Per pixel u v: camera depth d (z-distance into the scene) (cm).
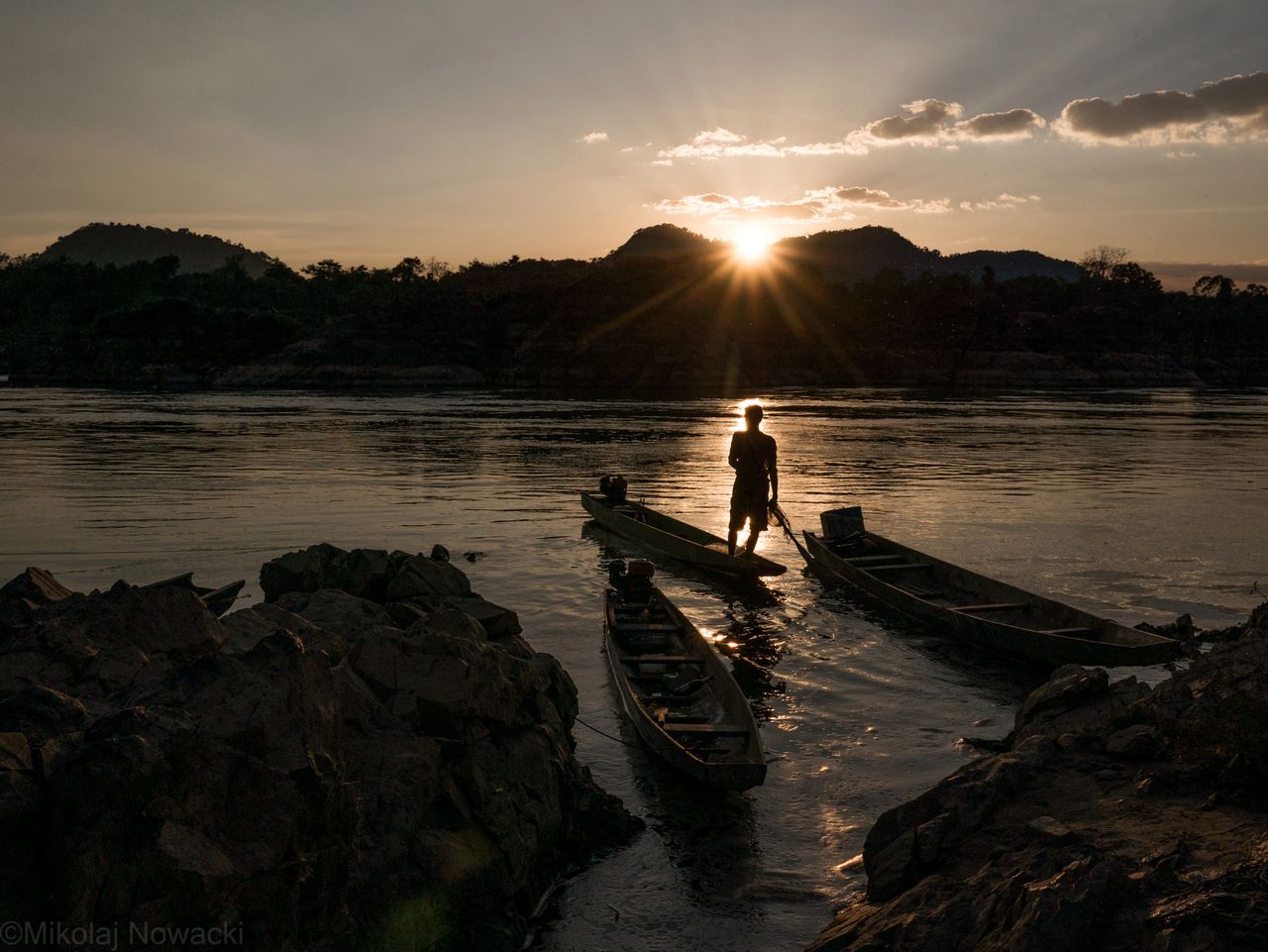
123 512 1873
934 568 1295
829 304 16325
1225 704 575
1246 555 1494
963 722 815
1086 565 1422
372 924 450
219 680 432
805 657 1005
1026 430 4588
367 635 612
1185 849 439
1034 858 443
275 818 396
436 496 2148
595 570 1402
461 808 529
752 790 682
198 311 13388
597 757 742
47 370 13000
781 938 506
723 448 3512
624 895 553
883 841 546
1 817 343
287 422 4931
